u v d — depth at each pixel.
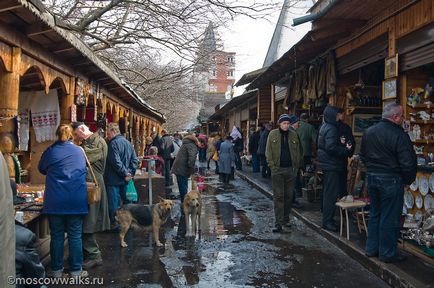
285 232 7.60
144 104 14.07
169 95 28.12
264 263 5.80
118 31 12.83
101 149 6.22
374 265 5.32
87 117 9.49
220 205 10.85
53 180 5.00
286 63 11.55
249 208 10.37
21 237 3.25
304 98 11.51
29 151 7.86
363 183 7.35
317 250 6.41
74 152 5.09
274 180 7.65
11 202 2.53
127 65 18.81
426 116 6.70
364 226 6.67
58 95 7.65
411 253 5.66
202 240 7.11
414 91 6.65
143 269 5.57
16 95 4.87
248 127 24.81
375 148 5.31
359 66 8.31
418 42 6.11
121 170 7.38
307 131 10.51
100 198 5.72
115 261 5.92
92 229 5.66
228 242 6.96
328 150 6.92
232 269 5.56
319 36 8.24
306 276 5.27
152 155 13.06
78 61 6.71
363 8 6.97
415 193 6.19
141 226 6.83
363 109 9.46
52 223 5.07
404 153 5.13
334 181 7.10
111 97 10.66
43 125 7.51
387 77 6.93
